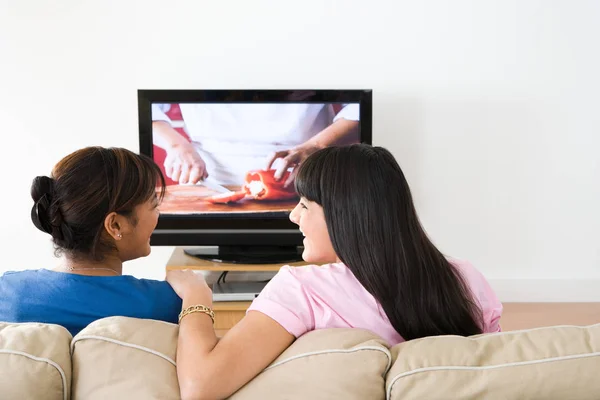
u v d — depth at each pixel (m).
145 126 3.19
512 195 3.63
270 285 1.08
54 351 0.90
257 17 3.43
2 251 3.53
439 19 3.47
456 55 3.50
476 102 3.54
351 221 1.08
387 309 1.07
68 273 1.13
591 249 3.69
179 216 3.28
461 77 3.52
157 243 3.30
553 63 3.53
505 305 3.65
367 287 1.08
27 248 3.54
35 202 1.15
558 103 3.56
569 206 3.65
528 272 3.69
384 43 3.47
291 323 1.01
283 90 3.18
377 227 1.07
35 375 0.87
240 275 3.58
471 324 1.13
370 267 1.07
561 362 0.87
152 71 3.45
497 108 3.55
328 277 1.09
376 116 3.53
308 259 1.19
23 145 3.46
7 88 3.42
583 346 0.88
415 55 3.49
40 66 3.41
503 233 3.65
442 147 3.57
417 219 1.12
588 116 3.58
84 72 3.43
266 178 3.26
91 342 0.92
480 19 3.48
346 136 3.24
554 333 0.91
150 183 1.20
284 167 3.25
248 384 0.95
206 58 3.45
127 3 3.39
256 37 3.45
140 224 1.21
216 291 3.21
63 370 0.90
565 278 3.71
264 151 3.24
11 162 3.47
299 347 0.93
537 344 0.90
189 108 3.18
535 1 3.48
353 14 3.45
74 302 1.11
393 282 1.07
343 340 0.91
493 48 3.50
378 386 0.88
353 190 1.08
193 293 1.12
